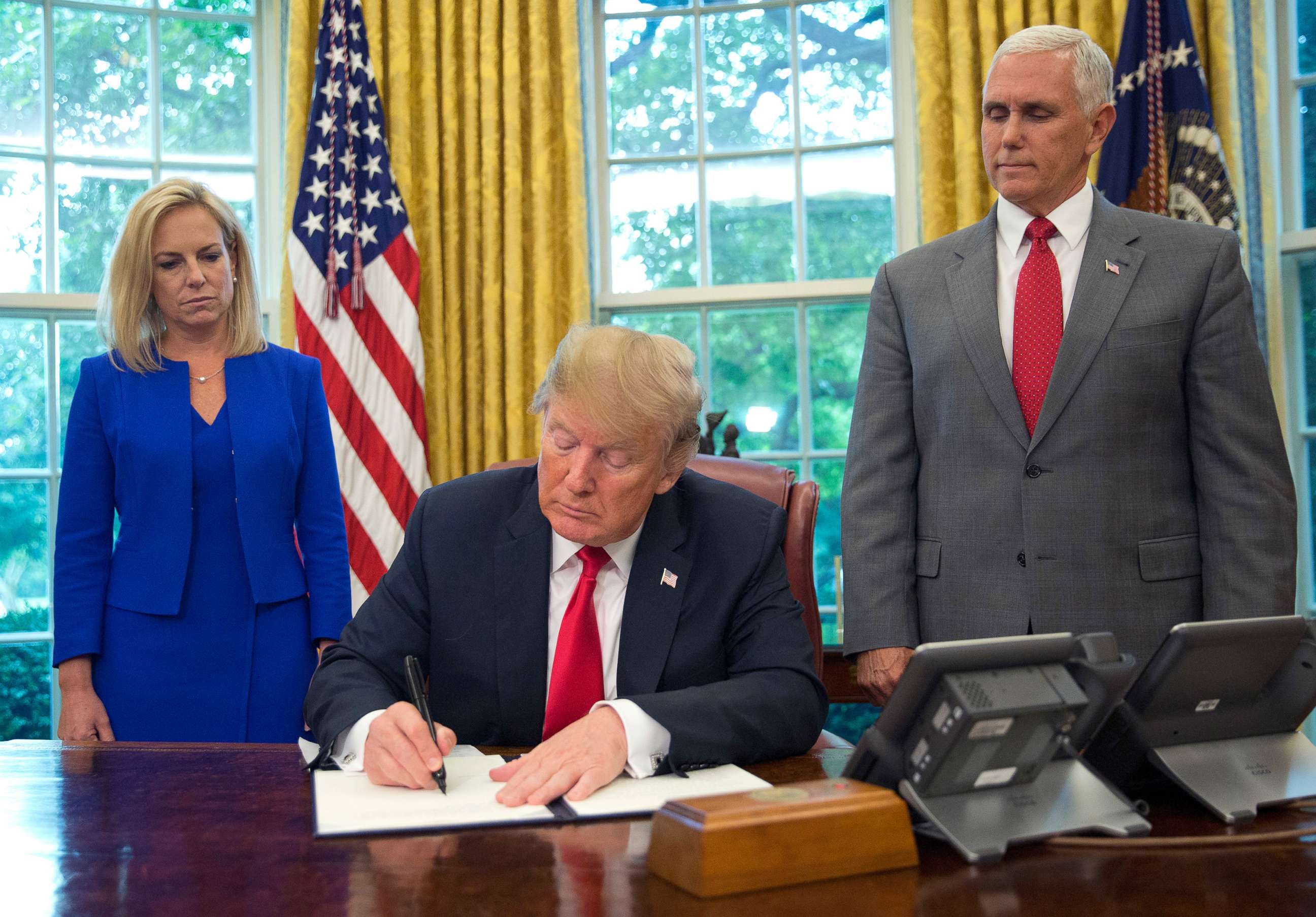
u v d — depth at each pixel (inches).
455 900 32.9
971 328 76.4
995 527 73.8
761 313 154.9
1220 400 71.1
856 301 152.5
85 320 149.9
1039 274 76.2
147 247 82.2
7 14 148.6
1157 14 128.1
